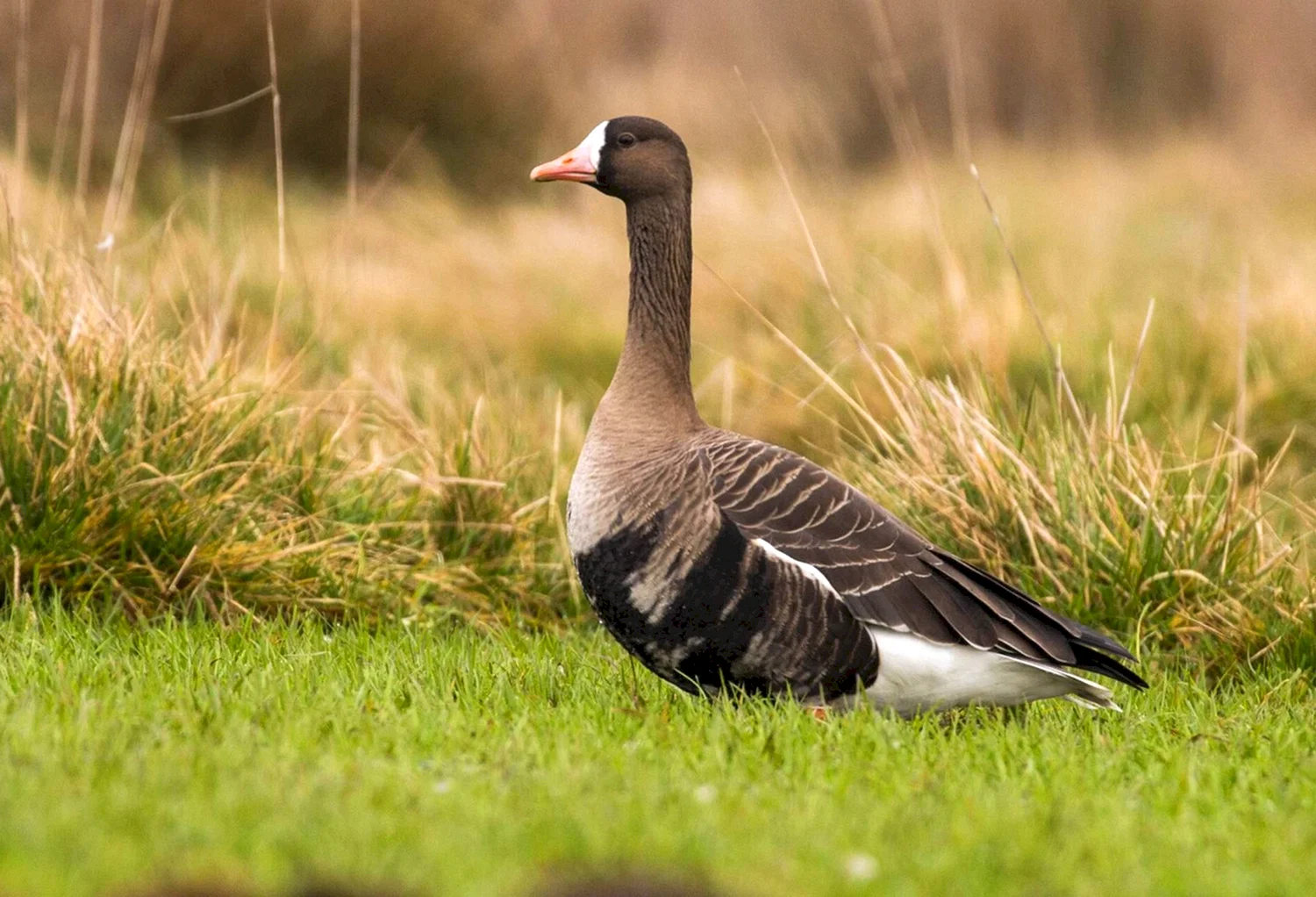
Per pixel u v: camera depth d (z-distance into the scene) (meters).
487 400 14.15
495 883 5.45
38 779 6.46
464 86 24.70
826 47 32.94
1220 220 26.12
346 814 6.19
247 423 11.63
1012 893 5.73
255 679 8.65
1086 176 29.84
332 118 23.73
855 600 8.53
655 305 9.63
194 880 5.28
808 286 17.83
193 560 10.73
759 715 8.20
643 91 28.52
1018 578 11.33
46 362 10.80
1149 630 10.96
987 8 34.69
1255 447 14.86
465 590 11.86
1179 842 6.46
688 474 8.77
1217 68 35.16
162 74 22.58
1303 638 10.61
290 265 18.22
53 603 10.10
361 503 12.02
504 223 22.69
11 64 22.28
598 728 8.05
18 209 13.03
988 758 7.84
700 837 6.06
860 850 6.10
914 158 17.83
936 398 12.20
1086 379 15.14
